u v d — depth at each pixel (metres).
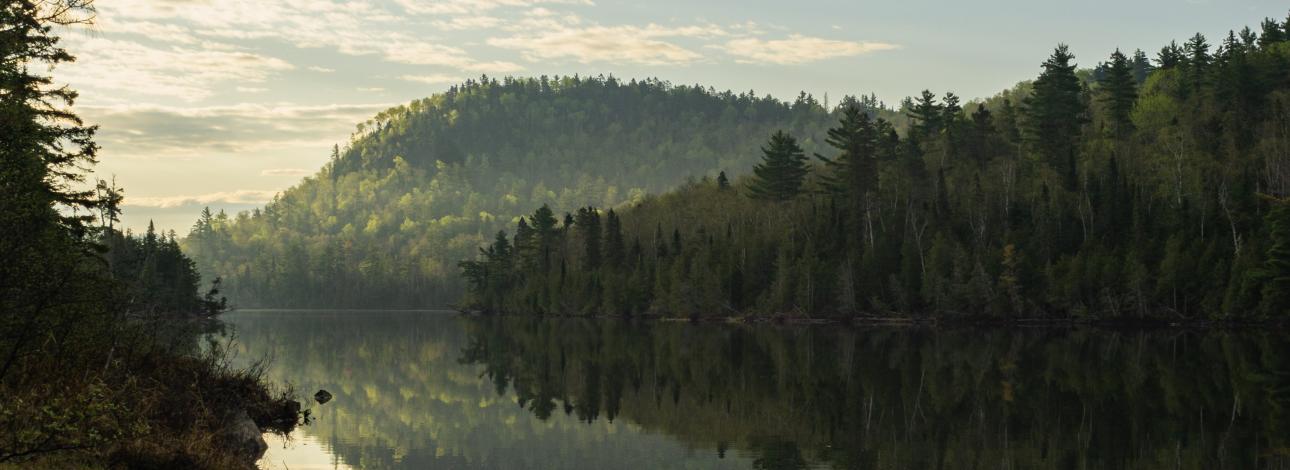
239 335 107.31
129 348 28.12
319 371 61.88
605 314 160.75
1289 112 144.12
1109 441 34.44
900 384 52.75
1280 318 104.75
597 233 180.75
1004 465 30.61
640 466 31.16
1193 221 121.31
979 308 118.88
